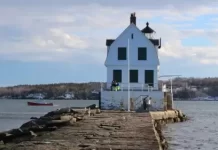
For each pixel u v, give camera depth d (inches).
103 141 767.1
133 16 2536.9
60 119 1337.4
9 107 5698.8
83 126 1101.1
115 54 2363.4
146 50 2357.3
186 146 1266.0
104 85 2385.6
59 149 661.9
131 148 679.1
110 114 1694.1
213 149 1219.2
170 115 2273.6
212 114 3742.6
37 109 4862.2
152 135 869.2
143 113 1791.3
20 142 783.1
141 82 2346.2
